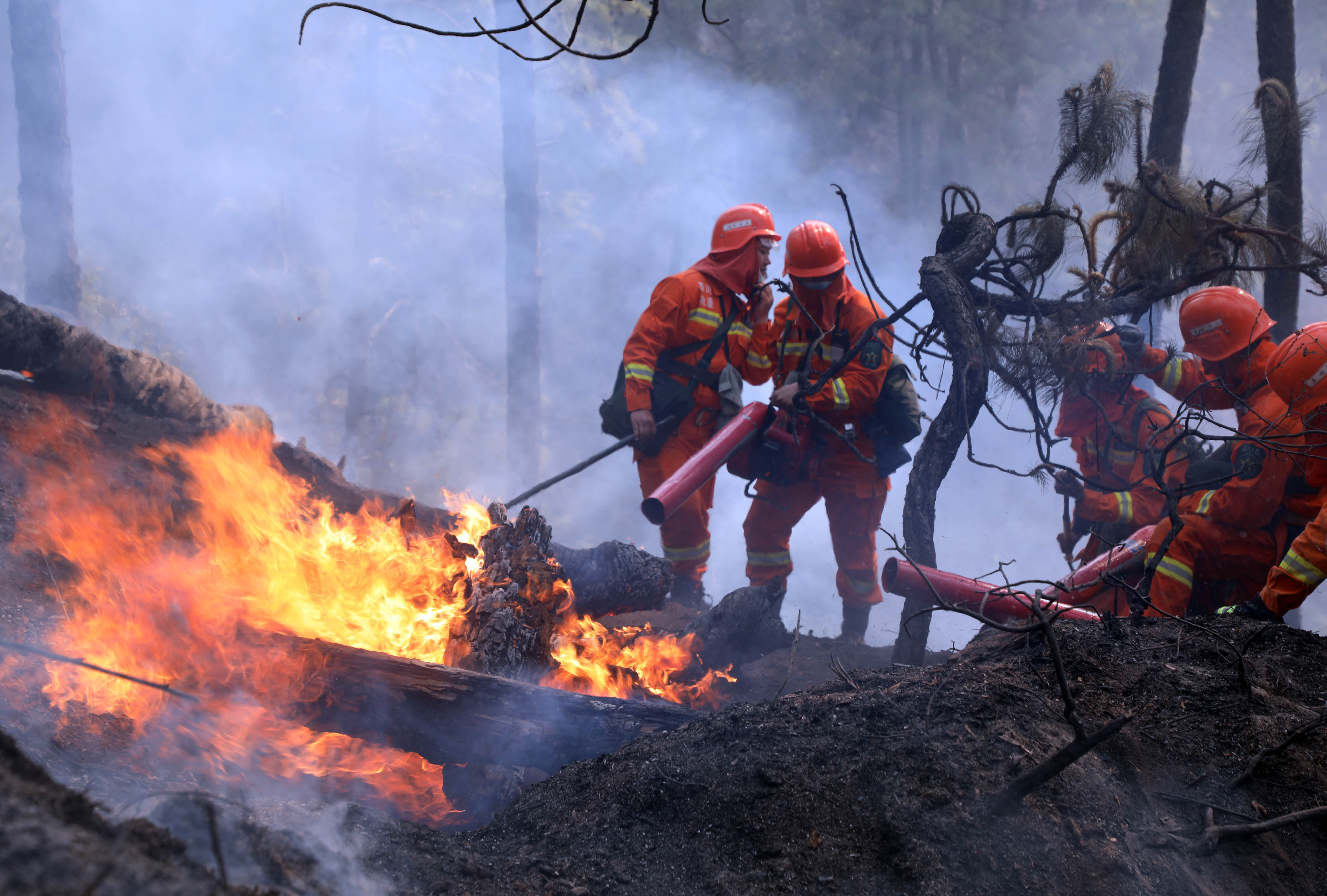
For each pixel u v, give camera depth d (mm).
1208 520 3822
